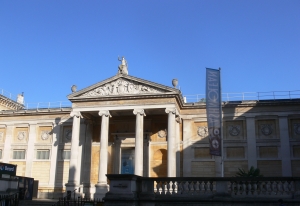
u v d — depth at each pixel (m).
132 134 51.66
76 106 48.50
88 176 51.31
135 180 21.27
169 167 43.41
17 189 36.62
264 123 48.84
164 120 51.28
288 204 19.62
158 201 21.02
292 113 47.91
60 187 53.31
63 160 54.44
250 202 20.05
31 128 57.41
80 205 33.91
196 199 20.58
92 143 52.97
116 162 51.38
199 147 49.56
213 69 33.50
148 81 46.72
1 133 59.03
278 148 47.44
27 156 56.28
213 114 32.19
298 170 46.12
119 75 48.00
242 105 49.56
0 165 33.91
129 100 47.09
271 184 20.36
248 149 48.16
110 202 20.62
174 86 46.47
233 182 20.81
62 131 55.81
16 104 68.50
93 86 48.28
